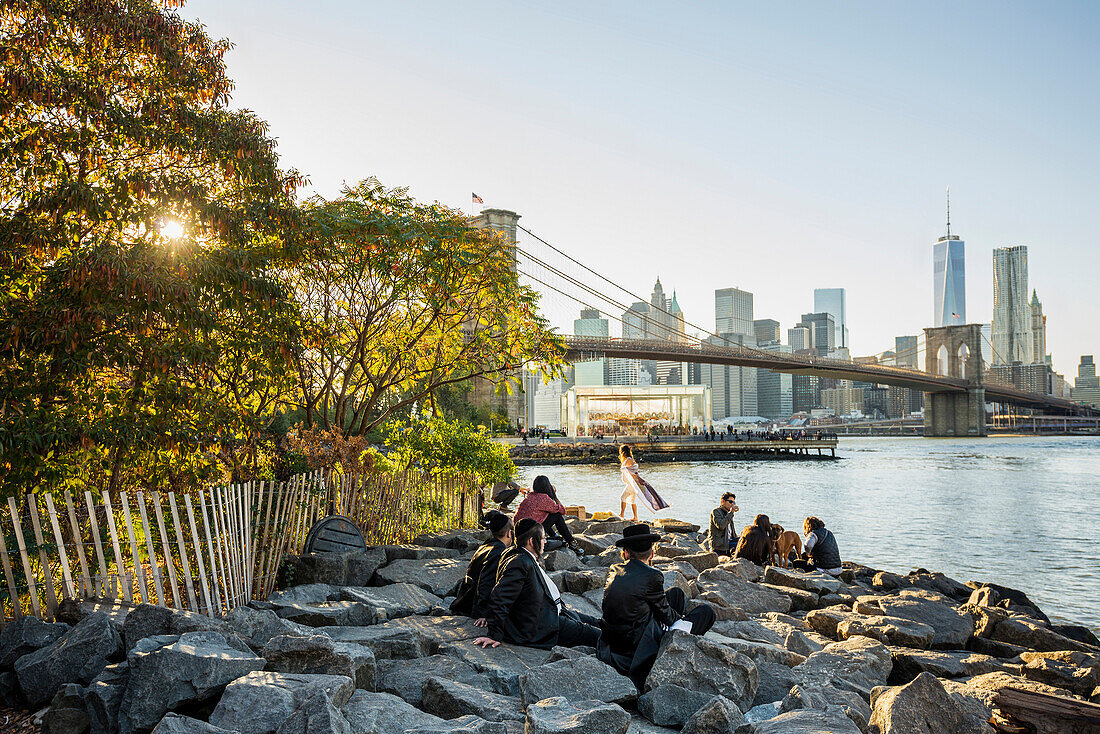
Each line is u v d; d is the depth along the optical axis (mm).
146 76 8430
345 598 7895
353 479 10656
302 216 9297
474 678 5695
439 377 14422
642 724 5277
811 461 77750
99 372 7695
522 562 6637
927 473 59562
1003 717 4906
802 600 10133
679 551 12648
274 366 9508
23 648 5441
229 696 4391
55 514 6004
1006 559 20969
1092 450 106875
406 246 11789
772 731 4469
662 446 79188
